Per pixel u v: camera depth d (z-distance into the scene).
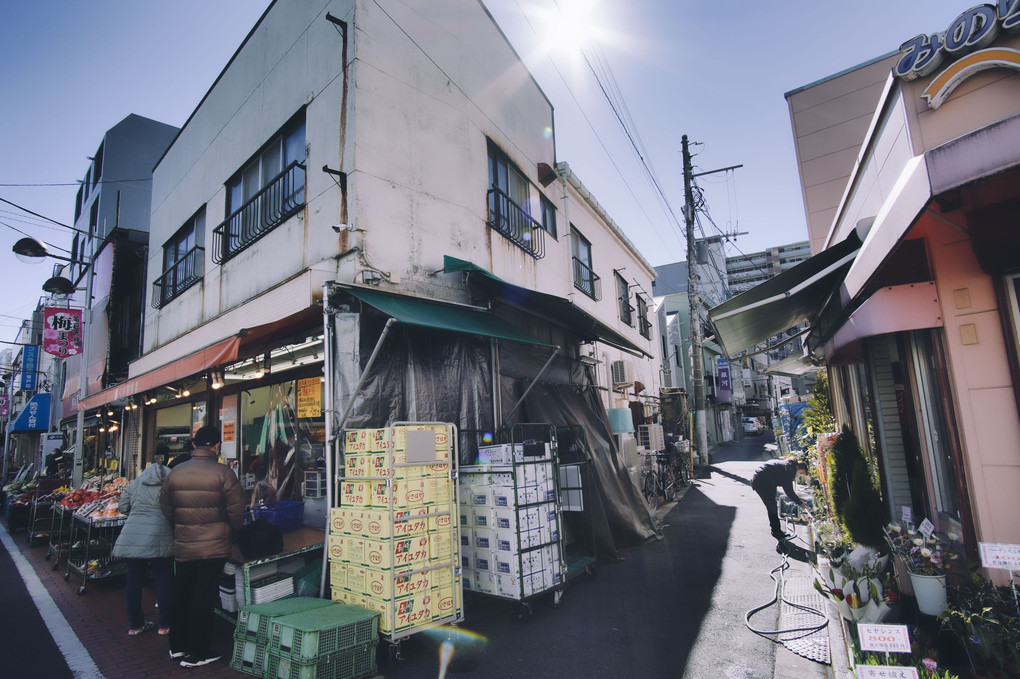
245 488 7.94
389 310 5.17
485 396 6.95
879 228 3.49
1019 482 3.43
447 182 7.44
